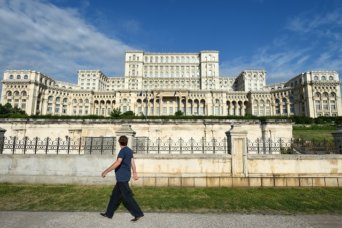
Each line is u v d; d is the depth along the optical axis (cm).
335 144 1456
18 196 1017
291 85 12681
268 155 1310
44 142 2916
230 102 12438
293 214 816
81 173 1311
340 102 10994
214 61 13950
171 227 663
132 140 1342
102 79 15288
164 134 3044
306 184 1284
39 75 11550
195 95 11719
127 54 14112
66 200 964
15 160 1331
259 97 12219
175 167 1302
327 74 11225
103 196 1033
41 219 717
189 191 1155
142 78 14025
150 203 937
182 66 14250
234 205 923
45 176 1311
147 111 11462
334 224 707
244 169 1295
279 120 3025
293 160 1304
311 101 11000
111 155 1321
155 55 14325
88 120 3069
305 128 5500
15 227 644
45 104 11706
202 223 703
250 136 3016
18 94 11050
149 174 1298
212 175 1295
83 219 720
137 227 658
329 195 1087
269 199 1013
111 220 713
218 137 3036
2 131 1473
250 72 14350
